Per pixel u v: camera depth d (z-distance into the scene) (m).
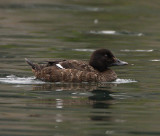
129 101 12.41
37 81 14.92
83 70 15.05
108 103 12.18
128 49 21.23
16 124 10.28
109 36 24.88
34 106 11.77
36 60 18.19
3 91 13.41
